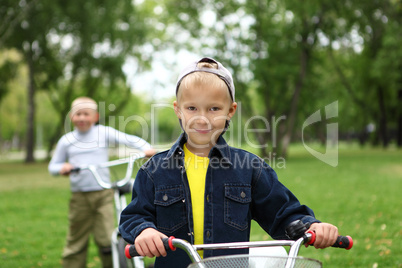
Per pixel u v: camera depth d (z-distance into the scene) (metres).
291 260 1.68
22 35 22.97
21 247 5.95
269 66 22.19
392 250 5.16
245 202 2.14
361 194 9.50
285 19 21.78
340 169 16.03
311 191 9.88
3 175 16.78
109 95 25.58
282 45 22.27
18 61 25.34
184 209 2.13
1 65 25.31
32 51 24.16
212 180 2.14
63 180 14.72
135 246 1.89
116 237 3.75
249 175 2.19
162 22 23.86
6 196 10.70
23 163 25.64
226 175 2.16
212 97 2.12
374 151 30.92
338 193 9.63
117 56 23.66
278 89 23.25
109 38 23.39
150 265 3.71
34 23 22.23
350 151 31.31
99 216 4.24
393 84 27.22
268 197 2.17
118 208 3.75
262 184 2.20
